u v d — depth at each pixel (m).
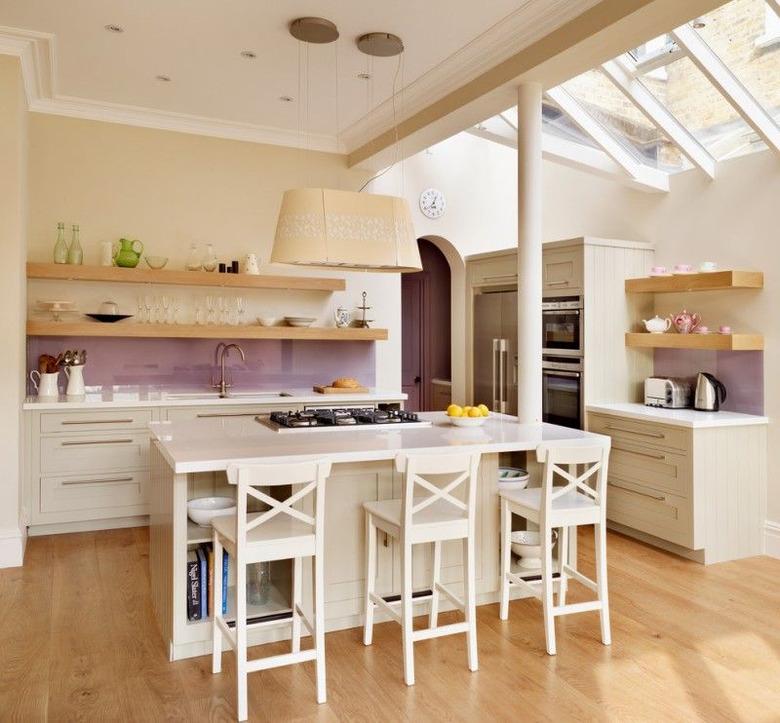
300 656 2.56
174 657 2.91
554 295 5.50
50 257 5.09
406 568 2.76
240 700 2.45
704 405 4.72
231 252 5.68
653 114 4.56
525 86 3.98
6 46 3.94
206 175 5.59
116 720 2.46
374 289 6.25
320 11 3.59
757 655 3.01
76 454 4.69
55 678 2.75
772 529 4.45
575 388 5.27
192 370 5.55
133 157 5.34
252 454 2.88
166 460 2.96
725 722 2.47
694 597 3.70
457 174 6.88
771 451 4.48
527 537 3.70
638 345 5.13
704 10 3.06
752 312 4.64
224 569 3.00
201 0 3.48
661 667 2.89
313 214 3.40
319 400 5.36
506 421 4.15
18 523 4.10
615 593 3.75
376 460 3.14
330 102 4.99
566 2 3.39
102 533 4.76
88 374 5.23
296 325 5.82
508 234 7.14
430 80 4.48
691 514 4.23
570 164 5.21
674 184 5.25
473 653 2.84
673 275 4.84
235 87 4.71
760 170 4.59
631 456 4.73
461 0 3.47
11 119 4.01
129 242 5.14
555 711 2.54
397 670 2.85
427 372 8.02
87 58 4.23
